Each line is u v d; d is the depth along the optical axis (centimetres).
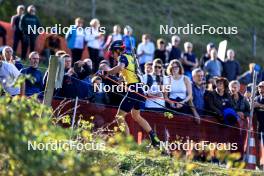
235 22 6712
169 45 4525
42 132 1728
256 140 3238
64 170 1677
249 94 3472
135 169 2538
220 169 2777
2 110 1712
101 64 3158
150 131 2986
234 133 3262
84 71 3134
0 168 1742
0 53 3553
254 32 6362
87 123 2752
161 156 2783
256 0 7281
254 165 3216
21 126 1683
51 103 2967
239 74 4544
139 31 5953
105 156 2166
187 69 4416
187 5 6619
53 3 5666
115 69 2988
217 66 4384
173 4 6544
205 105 3294
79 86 3089
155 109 3212
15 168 1700
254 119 3294
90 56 4288
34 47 4369
